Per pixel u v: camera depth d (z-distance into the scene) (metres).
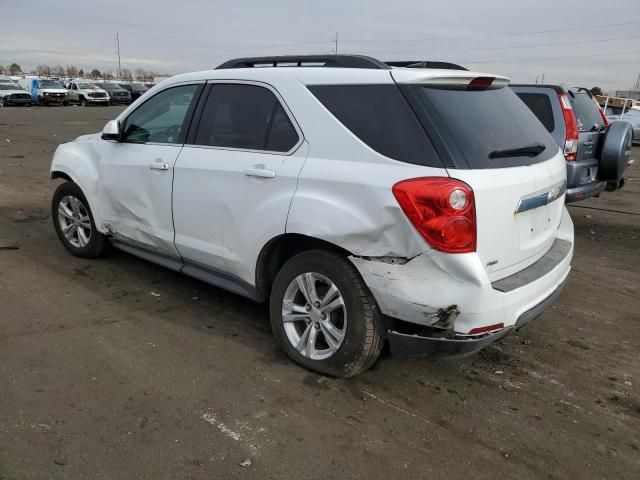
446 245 2.74
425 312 2.84
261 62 3.90
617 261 6.21
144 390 3.16
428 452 2.76
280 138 3.44
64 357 3.48
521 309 3.03
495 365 3.69
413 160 2.88
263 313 4.31
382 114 3.06
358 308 3.10
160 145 4.24
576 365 3.73
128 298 4.48
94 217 4.96
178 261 4.31
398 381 3.42
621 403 3.29
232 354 3.63
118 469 2.52
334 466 2.62
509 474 2.64
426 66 3.77
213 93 3.96
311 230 3.15
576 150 6.64
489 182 2.87
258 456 2.66
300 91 3.40
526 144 3.35
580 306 4.81
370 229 2.92
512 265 3.14
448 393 3.31
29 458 2.55
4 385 3.13
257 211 3.45
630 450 2.85
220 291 4.72
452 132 2.92
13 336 3.71
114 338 3.78
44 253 5.53
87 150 5.03
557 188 3.51
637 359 3.85
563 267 3.51
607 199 10.12
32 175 10.34
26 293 4.46
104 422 2.85
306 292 3.36
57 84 38.91
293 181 3.26
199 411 2.99
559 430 3.00
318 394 3.21
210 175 3.76
